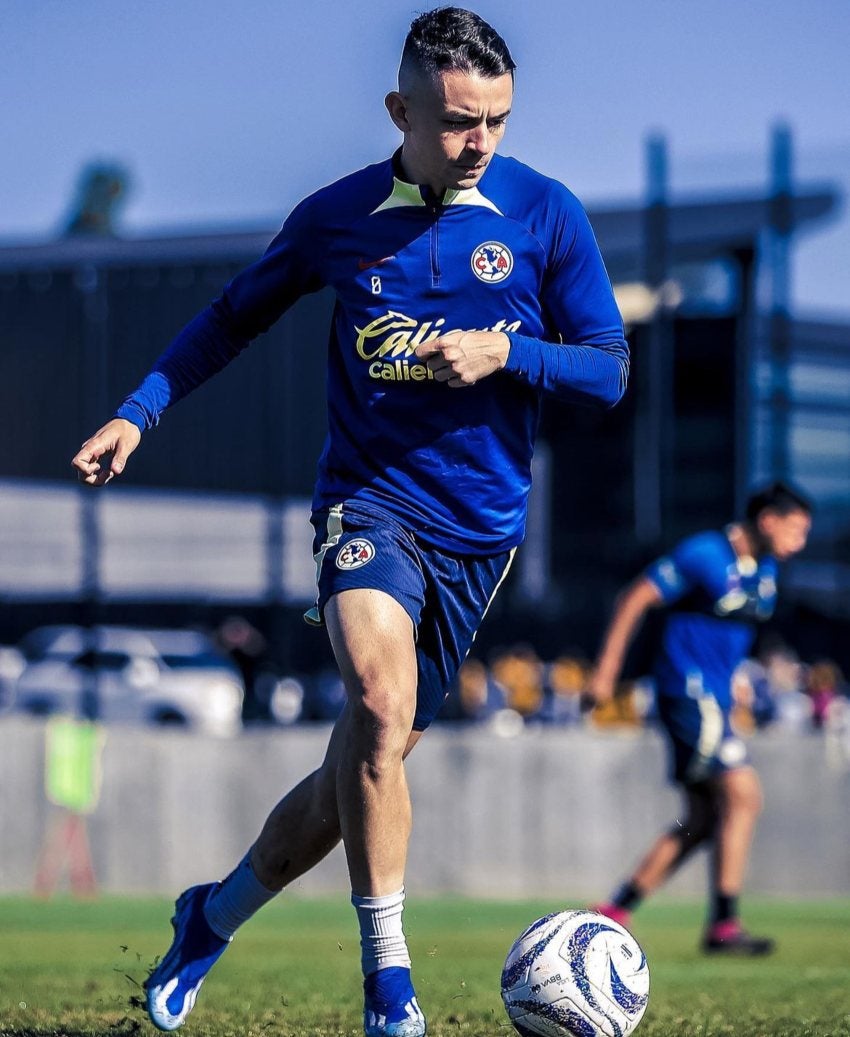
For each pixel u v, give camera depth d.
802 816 40.53
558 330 13.04
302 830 13.19
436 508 12.73
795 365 46.28
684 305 46.34
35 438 46.03
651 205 46.06
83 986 18.16
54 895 39.75
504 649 49.59
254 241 45.53
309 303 46.28
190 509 48.12
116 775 41.00
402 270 12.50
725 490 46.12
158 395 13.24
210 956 13.69
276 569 47.53
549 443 48.84
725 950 25.02
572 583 48.56
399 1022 11.91
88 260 45.91
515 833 40.97
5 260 46.25
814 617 49.34
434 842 40.84
